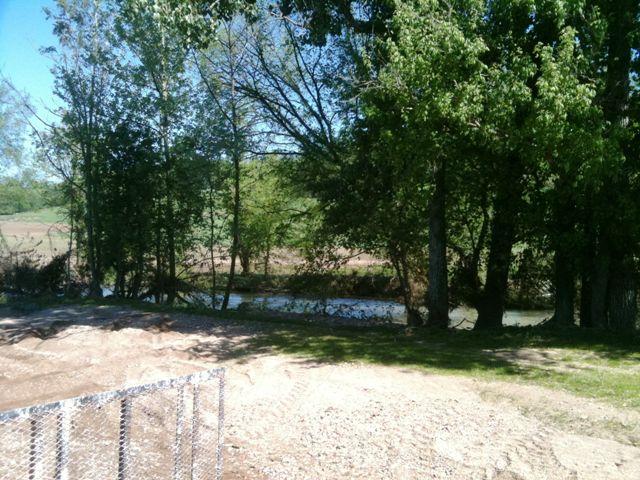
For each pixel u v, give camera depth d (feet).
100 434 18.21
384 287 63.72
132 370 31.07
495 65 35.45
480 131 35.19
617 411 22.57
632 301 39.60
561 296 43.11
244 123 59.26
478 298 51.98
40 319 47.83
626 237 37.70
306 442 21.66
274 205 64.69
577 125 32.76
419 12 35.47
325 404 25.30
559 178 38.45
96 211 62.90
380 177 47.67
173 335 41.04
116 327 43.34
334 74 51.70
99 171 62.64
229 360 33.60
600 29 33.35
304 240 60.13
